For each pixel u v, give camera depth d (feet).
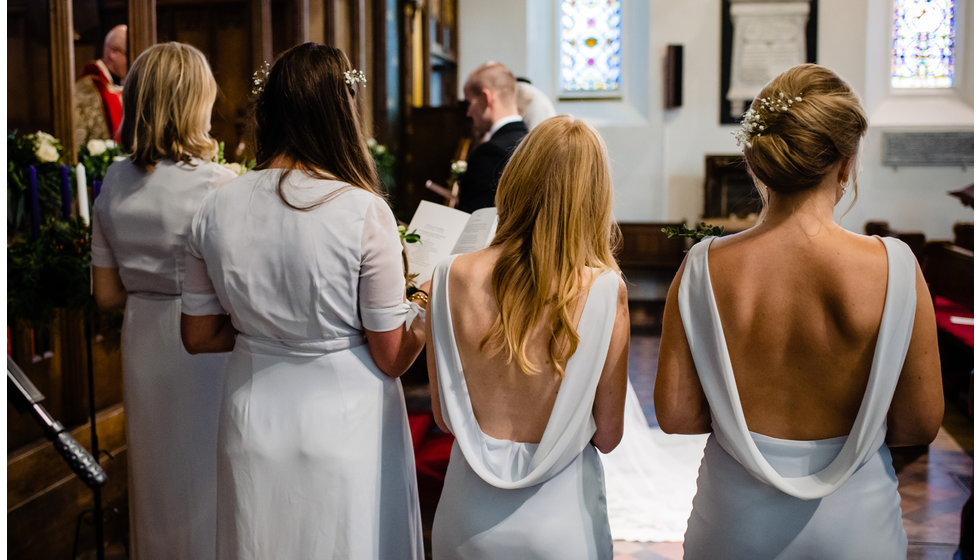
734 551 5.18
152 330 7.57
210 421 7.68
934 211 37.70
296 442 5.97
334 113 6.05
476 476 5.56
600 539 5.64
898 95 38.29
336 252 5.82
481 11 38.27
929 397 4.99
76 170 9.54
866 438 4.86
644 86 38.68
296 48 6.14
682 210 38.42
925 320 4.92
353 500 6.04
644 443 12.39
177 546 7.72
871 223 28.60
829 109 4.89
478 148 12.66
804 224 5.01
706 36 37.58
